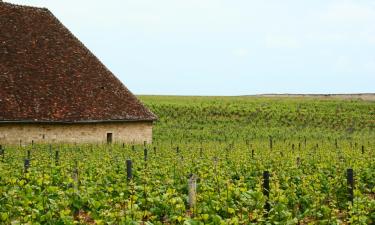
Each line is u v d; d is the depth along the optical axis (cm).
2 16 3791
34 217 1046
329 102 8006
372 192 1764
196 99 8788
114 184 1546
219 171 1752
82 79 3769
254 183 1677
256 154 2548
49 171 1795
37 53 3716
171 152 2708
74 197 1224
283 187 1617
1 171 1719
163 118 6438
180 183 1717
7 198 1242
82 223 1079
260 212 1098
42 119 3362
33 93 3459
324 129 6119
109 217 1048
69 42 3972
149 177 1609
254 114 6888
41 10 4075
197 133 5453
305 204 1341
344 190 1482
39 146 3152
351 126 6341
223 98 9388
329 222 1108
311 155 2506
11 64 3525
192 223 959
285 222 1030
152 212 1179
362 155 2467
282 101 8244
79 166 1977
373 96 10488
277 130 5903
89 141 3591
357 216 1102
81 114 3544
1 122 3219
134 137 3859
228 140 4966
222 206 1152
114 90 3875
